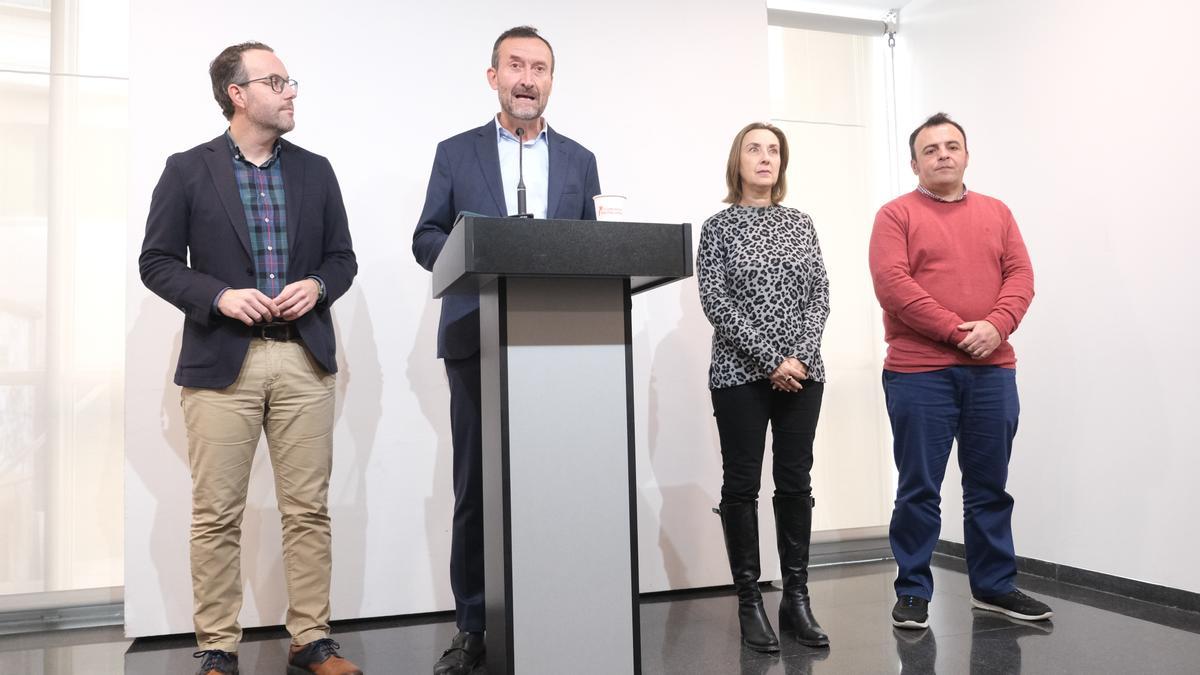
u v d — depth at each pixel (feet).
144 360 8.76
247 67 7.17
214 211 7.10
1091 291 10.05
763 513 10.68
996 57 11.41
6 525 9.18
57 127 9.52
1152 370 9.29
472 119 9.92
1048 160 10.66
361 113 9.53
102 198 9.62
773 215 8.36
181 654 8.15
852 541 12.35
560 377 5.33
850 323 12.62
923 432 8.64
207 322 6.78
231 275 7.08
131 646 8.45
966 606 9.23
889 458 12.66
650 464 10.28
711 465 10.52
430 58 9.81
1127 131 9.57
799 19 12.64
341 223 7.79
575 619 5.26
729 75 11.00
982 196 9.05
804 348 7.80
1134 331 9.51
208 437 6.98
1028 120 10.94
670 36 10.76
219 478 7.01
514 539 5.17
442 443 9.57
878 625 8.52
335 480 9.21
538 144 7.40
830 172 12.70
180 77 8.98
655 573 10.18
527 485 5.22
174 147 8.93
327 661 7.09
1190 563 8.88
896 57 13.21
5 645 8.55
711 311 8.09
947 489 12.35
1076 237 10.26
